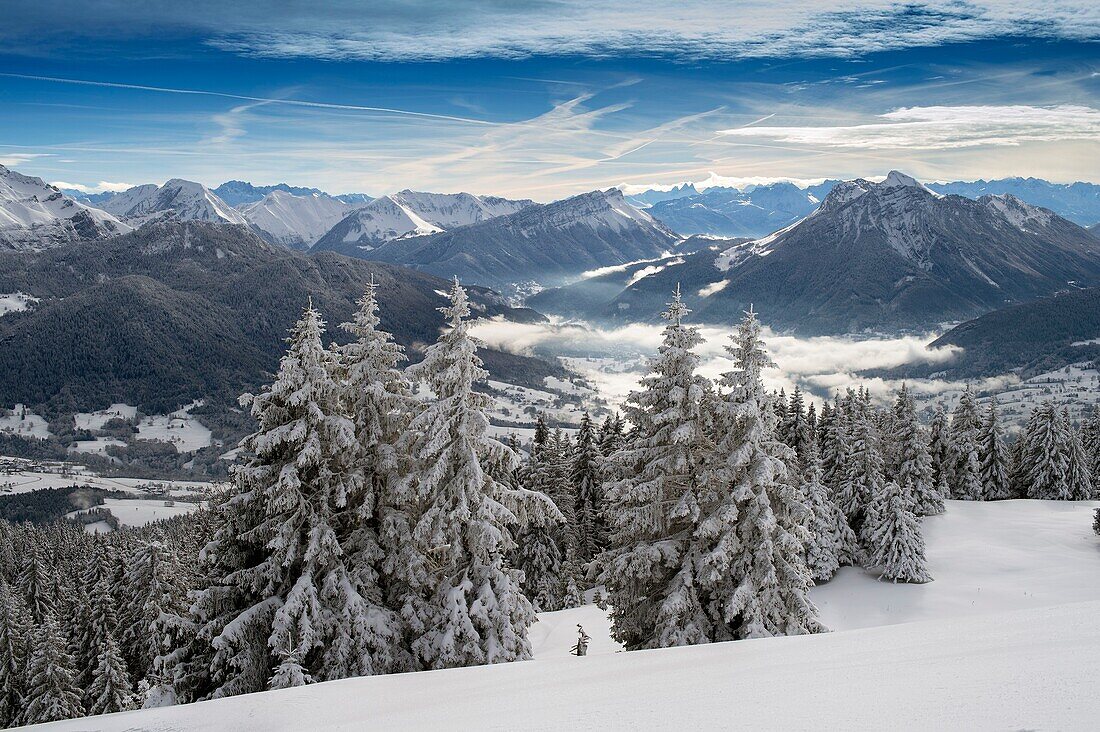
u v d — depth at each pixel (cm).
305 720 894
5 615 3919
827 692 603
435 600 1917
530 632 3841
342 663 1742
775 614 1889
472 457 1866
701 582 1912
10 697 3844
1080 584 4034
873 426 6312
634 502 2091
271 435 1803
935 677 596
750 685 683
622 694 738
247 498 1842
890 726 480
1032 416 7488
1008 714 465
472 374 1908
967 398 7288
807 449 4988
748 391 1934
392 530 1934
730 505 1897
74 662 4100
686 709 618
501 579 1891
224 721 928
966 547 5028
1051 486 7019
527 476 5200
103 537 6631
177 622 1888
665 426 2020
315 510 1848
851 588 4453
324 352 1906
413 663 1873
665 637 1916
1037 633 738
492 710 754
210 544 1875
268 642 1686
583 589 5050
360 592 1870
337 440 1823
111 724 955
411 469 2005
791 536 1895
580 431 5503
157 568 3922
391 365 2053
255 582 1800
